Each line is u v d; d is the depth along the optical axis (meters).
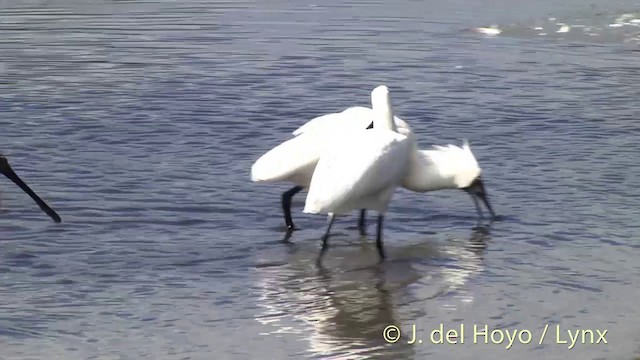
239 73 22.55
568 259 13.42
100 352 10.80
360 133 13.86
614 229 14.38
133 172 16.59
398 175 13.84
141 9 29.28
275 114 19.69
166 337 11.20
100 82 21.80
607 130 18.75
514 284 12.70
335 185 13.38
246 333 11.33
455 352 10.91
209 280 12.80
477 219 14.98
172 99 20.58
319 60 23.67
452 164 14.73
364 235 14.50
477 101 20.55
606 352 10.90
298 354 10.82
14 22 27.50
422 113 19.73
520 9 28.94
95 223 14.58
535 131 18.70
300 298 12.31
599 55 24.38
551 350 10.96
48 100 20.45
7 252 13.52
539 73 22.73
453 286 12.66
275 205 15.53
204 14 28.59
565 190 15.86
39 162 17.00
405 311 11.95
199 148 17.80
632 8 28.61
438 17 28.12
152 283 12.69
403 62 23.55
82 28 26.84
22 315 11.68
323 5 29.70
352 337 11.26
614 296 12.29
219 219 14.91
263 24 27.34
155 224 14.62
